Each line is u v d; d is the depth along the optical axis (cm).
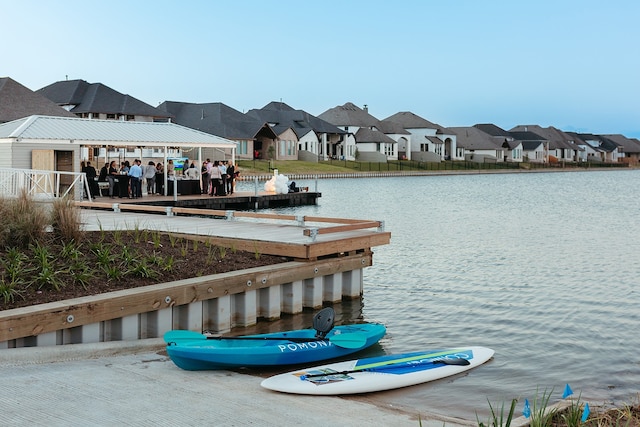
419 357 1021
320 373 896
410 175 9162
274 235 1548
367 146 10000
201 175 3544
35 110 4972
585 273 1912
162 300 1079
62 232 1254
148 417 662
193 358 902
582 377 1006
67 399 709
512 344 1185
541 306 1497
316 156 8694
